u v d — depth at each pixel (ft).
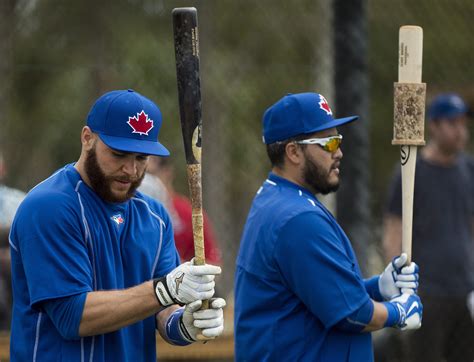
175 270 33.94
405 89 43.65
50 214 33.96
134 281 36.01
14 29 64.28
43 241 33.78
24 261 34.12
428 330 63.16
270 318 41.14
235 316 43.62
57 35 91.09
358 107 51.88
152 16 99.45
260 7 102.01
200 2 74.74
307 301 39.83
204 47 75.36
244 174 104.06
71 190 34.71
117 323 33.58
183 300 33.73
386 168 109.91
